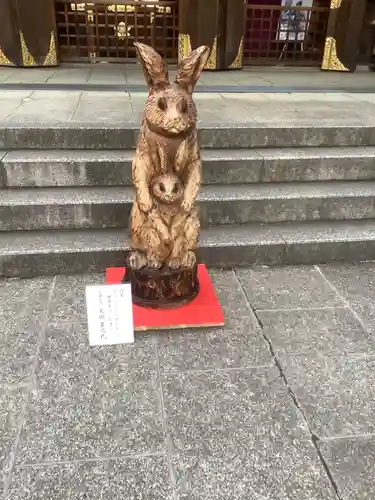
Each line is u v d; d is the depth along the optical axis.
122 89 6.73
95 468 2.11
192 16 8.59
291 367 2.78
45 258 3.65
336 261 4.05
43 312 3.22
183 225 3.05
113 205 3.99
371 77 8.84
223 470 2.12
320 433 2.33
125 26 9.24
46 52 8.69
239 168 4.46
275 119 5.14
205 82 7.73
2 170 4.15
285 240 3.93
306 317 3.27
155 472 2.10
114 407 2.45
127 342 2.94
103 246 3.72
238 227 4.19
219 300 3.44
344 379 2.70
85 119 4.84
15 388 2.55
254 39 10.11
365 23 9.36
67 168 4.22
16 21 8.32
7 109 5.25
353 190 4.40
